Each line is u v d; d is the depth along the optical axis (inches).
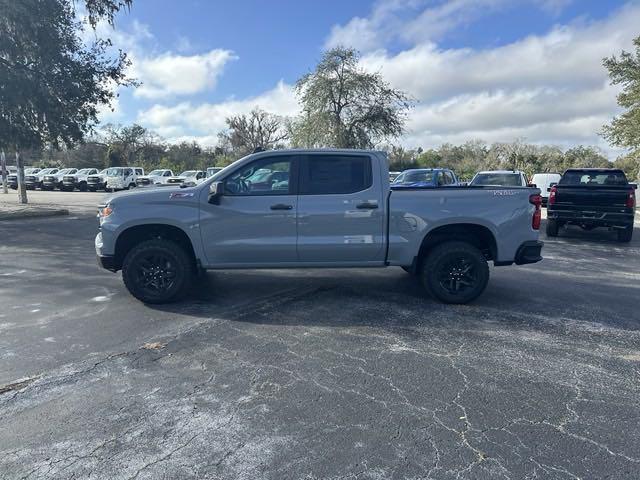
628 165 1462.8
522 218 217.9
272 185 215.5
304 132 1209.4
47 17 532.4
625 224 426.9
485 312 211.3
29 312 207.9
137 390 135.8
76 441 110.7
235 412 124.1
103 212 217.9
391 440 111.6
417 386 139.1
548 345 171.8
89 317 201.3
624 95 879.1
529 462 103.3
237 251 215.2
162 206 213.0
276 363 154.9
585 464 102.7
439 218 214.4
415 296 237.1
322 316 204.2
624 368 152.3
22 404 127.3
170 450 107.5
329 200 213.3
